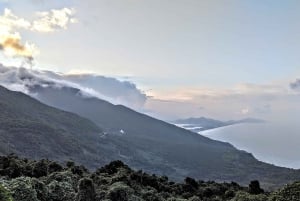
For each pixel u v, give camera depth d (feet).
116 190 212.64
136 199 220.84
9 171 248.52
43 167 264.52
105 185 242.37
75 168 280.31
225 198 273.33
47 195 196.75
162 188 288.92
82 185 201.36
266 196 224.12
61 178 231.30
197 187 308.19
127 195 216.74
